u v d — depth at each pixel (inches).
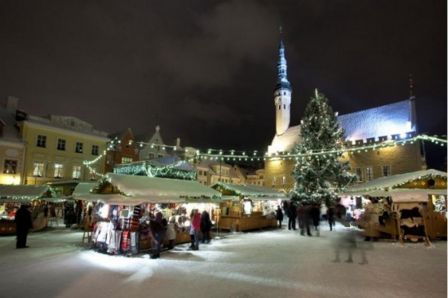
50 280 393.7
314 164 1555.1
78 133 1708.9
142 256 560.7
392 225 765.3
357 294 336.8
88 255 566.9
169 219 748.6
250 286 366.9
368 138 2001.7
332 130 1572.3
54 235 856.3
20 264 490.0
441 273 428.1
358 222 1009.5
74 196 701.3
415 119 1924.2
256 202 1368.1
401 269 452.4
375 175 1941.4
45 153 1574.8
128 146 2079.2
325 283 379.2
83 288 359.3
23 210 654.5
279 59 2942.9
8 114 1589.6
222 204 1077.1
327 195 1487.5
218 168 3105.3
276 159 2400.3
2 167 1419.8
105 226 612.4
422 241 733.9
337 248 533.3
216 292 344.2
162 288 359.3
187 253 594.9
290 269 454.9
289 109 2844.5
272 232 985.5
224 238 829.2
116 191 659.4
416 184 791.7
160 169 896.3
